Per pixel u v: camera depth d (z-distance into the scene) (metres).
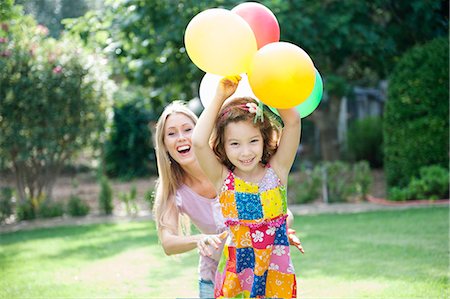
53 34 15.94
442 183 9.34
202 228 3.26
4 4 7.40
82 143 10.41
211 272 3.20
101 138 10.88
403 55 10.23
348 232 7.06
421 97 9.78
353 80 13.52
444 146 9.77
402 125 9.98
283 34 9.45
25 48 9.75
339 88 10.70
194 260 6.09
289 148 2.70
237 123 2.62
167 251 3.04
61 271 5.79
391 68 11.43
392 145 10.14
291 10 9.60
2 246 7.39
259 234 2.66
